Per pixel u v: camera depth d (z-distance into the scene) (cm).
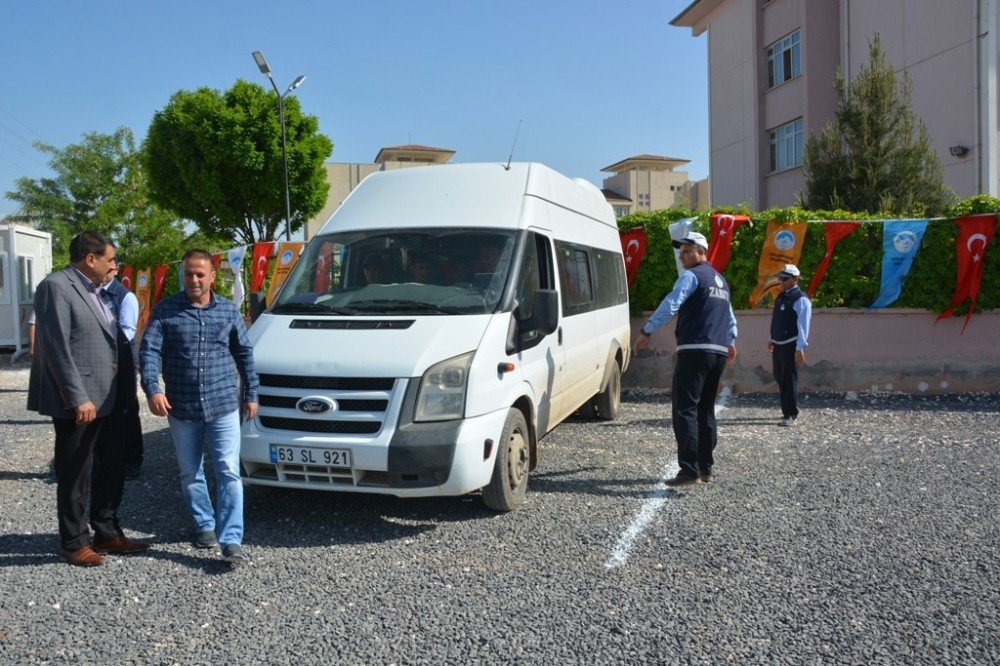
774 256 1139
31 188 4509
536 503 604
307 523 564
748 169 2698
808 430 874
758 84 2616
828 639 378
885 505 588
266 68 2364
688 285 609
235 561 474
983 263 1082
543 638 383
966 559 477
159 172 3012
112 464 504
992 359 1102
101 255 493
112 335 493
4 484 685
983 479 656
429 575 464
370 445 512
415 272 623
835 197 1485
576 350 744
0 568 480
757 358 1155
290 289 645
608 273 912
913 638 378
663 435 855
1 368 1702
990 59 1780
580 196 851
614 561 482
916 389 1122
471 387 532
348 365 531
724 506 591
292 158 2905
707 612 409
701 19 3019
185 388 483
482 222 652
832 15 2336
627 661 360
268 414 543
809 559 480
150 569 477
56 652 372
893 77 1545
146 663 362
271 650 374
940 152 1931
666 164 7056
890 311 1119
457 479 520
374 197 709
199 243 4119
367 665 359
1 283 1803
